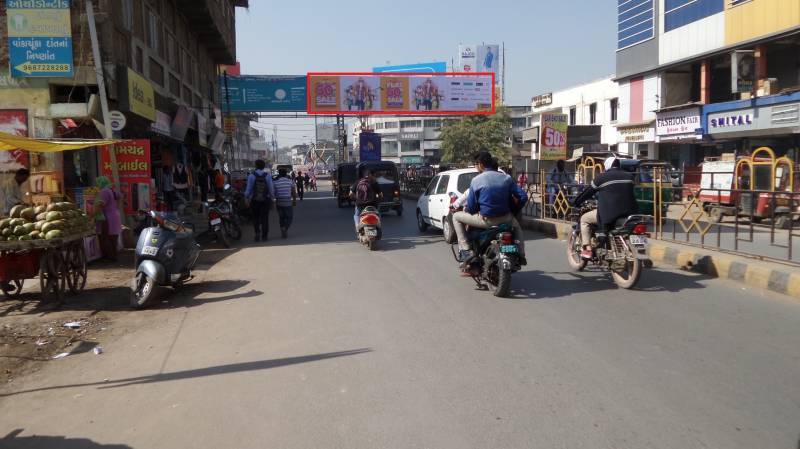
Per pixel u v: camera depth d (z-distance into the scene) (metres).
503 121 55.94
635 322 6.07
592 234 8.51
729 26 24.59
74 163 13.73
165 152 22.56
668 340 5.42
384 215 21.62
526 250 11.58
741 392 4.17
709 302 6.92
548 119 19.69
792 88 21.72
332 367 4.94
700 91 27.67
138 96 14.63
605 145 33.91
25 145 8.41
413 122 94.25
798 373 4.53
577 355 5.05
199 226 17.67
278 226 18.78
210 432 3.77
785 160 12.76
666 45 28.77
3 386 4.83
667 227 13.98
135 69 16.05
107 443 3.69
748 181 14.32
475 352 5.21
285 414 4.01
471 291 7.79
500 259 7.25
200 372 4.97
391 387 4.43
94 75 13.10
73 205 8.12
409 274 9.14
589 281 8.26
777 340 5.38
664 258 9.87
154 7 19.27
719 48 25.00
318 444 3.54
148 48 17.78
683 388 4.26
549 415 3.86
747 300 7.01
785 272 7.37
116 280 9.42
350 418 3.90
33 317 7.07
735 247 9.30
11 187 10.83
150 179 13.05
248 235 16.03
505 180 7.57
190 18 25.30
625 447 3.40
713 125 25.67
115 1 14.03
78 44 13.23
